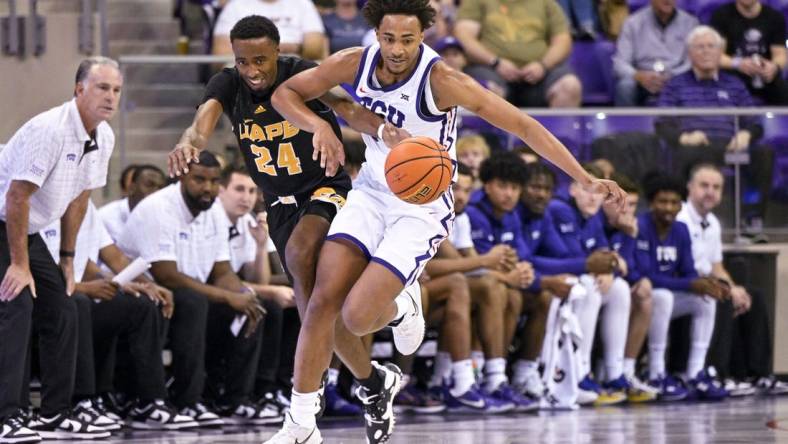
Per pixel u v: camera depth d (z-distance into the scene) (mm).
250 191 14875
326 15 20297
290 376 15289
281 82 10133
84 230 13789
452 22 21438
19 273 11797
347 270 9305
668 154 18250
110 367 14023
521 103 20047
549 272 16594
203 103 10133
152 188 15312
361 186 9680
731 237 18531
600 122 18062
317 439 9531
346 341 10016
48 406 12578
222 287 14766
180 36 20469
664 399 17469
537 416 15133
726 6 21688
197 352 13969
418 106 9242
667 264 17641
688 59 21016
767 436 12562
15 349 11883
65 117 11898
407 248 9281
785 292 18562
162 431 13422
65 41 16859
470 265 15531
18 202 11734
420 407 15469
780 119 18594
